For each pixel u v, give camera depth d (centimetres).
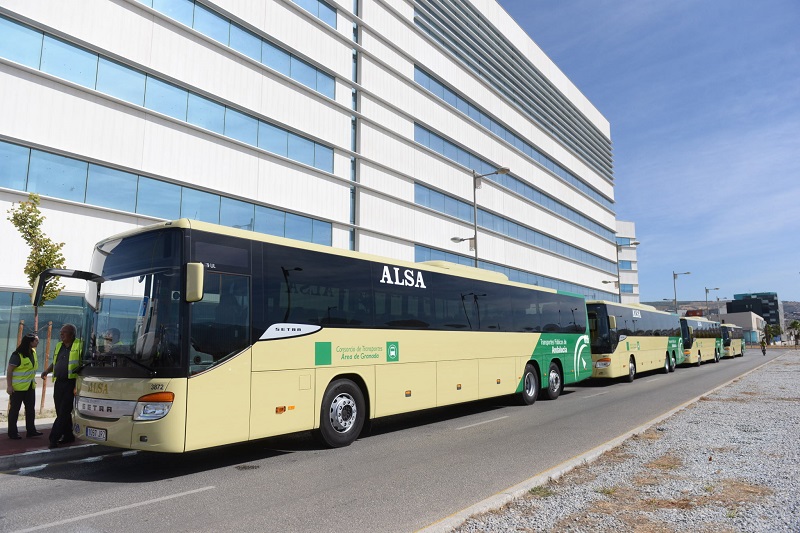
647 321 2539
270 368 785
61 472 752
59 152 1714
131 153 1905
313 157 2670
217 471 743
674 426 1006
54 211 1695
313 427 845
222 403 714
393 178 3170
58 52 1736
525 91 4850
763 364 3500
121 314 740
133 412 676
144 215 1925
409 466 746
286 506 565
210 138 2181
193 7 2155
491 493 599
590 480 628
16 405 920
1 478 718
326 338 884
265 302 796
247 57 2327
